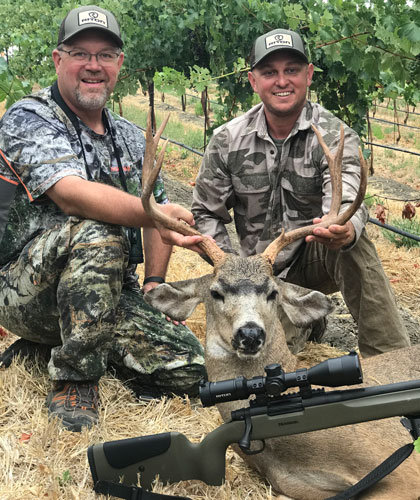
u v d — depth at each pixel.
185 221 1.29
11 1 6.82
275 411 0.95
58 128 1.37
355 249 1.49
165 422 1.34
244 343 1.08
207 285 1.24
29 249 1.34
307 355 1.67
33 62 4.70
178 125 7.00
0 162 1.36
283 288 1.25
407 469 1.03
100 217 1.27
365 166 1.16
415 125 8.86
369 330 1.51
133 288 1.56
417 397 0.91
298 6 2.46
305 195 1.53
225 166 1.57
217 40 2.92
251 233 1.62
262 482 1.15
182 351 1.47
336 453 1.06
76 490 1.07
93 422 1.28
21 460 1.14
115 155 1.46
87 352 1.30
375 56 2.13
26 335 1.45
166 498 1.00
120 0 3.37
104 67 1.39
